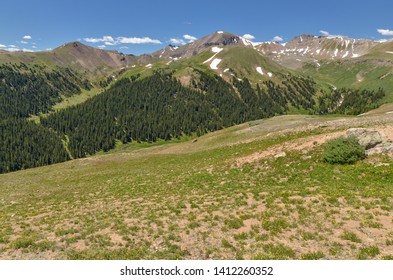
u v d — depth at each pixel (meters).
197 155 53.97
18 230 19.45
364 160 27.19
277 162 32.56
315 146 32.38
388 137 30.89
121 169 53.31
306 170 28.77
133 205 24.75
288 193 22.08
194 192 27.53
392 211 17.05
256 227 16.70
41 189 41.91
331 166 27.88
